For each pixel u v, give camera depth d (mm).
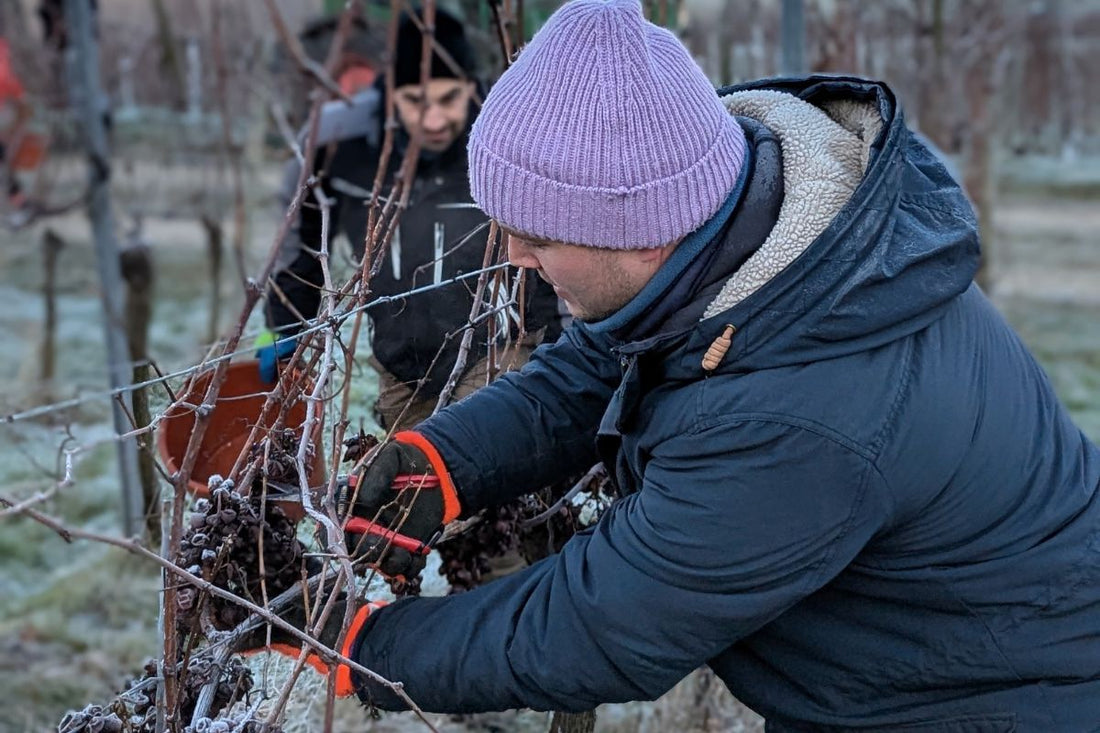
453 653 1219
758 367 1148
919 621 1253
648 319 1206
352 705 2604
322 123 2611
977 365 1234
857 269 1127
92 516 3877
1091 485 1325
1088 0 9180
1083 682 1264
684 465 1170
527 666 1193
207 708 1236
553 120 1127
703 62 4422
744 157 1207
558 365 1499
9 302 6016
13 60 4816
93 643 3250
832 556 1152
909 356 1175
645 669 1186
